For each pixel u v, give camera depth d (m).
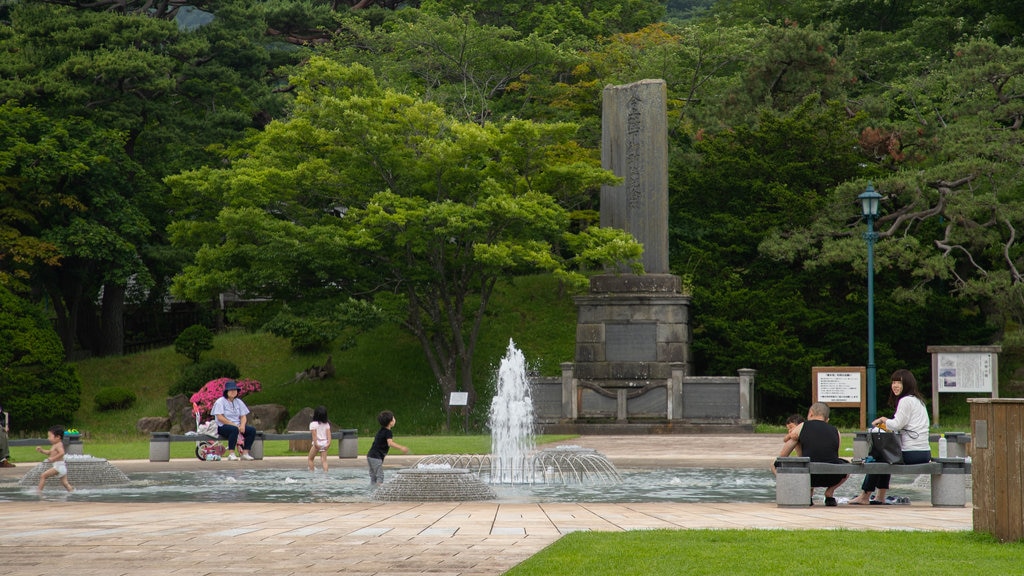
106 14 47.75
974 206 36.94
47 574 7.85
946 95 44.03
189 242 42.09
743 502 15.19
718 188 42.97
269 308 41.34
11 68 45.22
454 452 25.38
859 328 40.72
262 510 13.36
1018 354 45.19
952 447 20.33
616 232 36.94
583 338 37.53
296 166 39.09
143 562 8.45
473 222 36.41
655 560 8.02
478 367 46.09
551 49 48.12
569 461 20.03
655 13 61.62
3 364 41.62
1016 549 8.81
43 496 17.09
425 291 41.28
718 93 50.66
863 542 9.09
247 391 40.41
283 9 56.22
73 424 43.84
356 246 37.91
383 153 37.19
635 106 38.16
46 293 54.16
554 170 37.28
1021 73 40.41
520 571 7.55
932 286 43.47
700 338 41.28
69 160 43.78
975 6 52.91
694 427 35.62
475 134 36.59
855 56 51.12
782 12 59.53
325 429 21.89
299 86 40.81
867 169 41.41
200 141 50.16
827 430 14.38
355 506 14.02
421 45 48.62
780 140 42.28
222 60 51.59
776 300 40.59
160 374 48.47
